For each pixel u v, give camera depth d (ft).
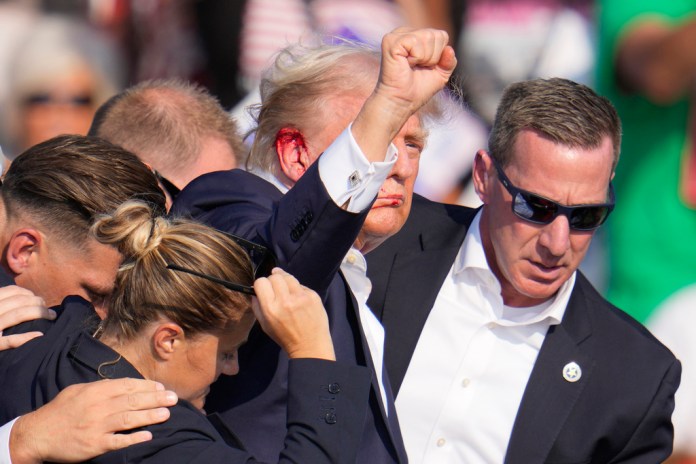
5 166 47.47
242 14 73.05
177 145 51.19
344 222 34.24
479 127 75.61
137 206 34.55
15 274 39.47
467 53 75.82
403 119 34.30
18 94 71.82
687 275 68.28
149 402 32.24
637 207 68.18
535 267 42.70
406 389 45.03
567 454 43.62
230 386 38.04
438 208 48.70
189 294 32.96
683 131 66.69
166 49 73.72
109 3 73.15
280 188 41.27
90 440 31.86
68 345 34.63
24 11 72.13
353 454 32.89
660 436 44.47
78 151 39.70
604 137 41.98
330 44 42.96
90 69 72.54
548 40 76.07
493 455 44.60
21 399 34.42
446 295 45.75
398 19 73.92
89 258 39.06
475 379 44.96
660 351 44.83
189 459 32.09
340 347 38.73
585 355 44.32
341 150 34.09
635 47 64.95
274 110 40.47
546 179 41.73
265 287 33.24
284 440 33.96
